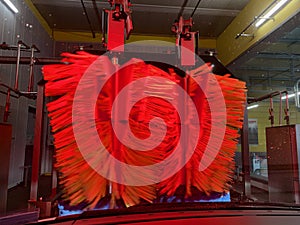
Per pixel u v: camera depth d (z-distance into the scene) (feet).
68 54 2.24
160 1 16.24
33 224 1.90
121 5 2.61
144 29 19.21
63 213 2.18
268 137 9.37
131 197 2.20
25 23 16.20
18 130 15.80
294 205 2.24
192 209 2.08
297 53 18.22
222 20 19.22
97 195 2.15
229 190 2.50
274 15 13.78
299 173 7.95
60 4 17.53
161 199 2.32
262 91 20.30
